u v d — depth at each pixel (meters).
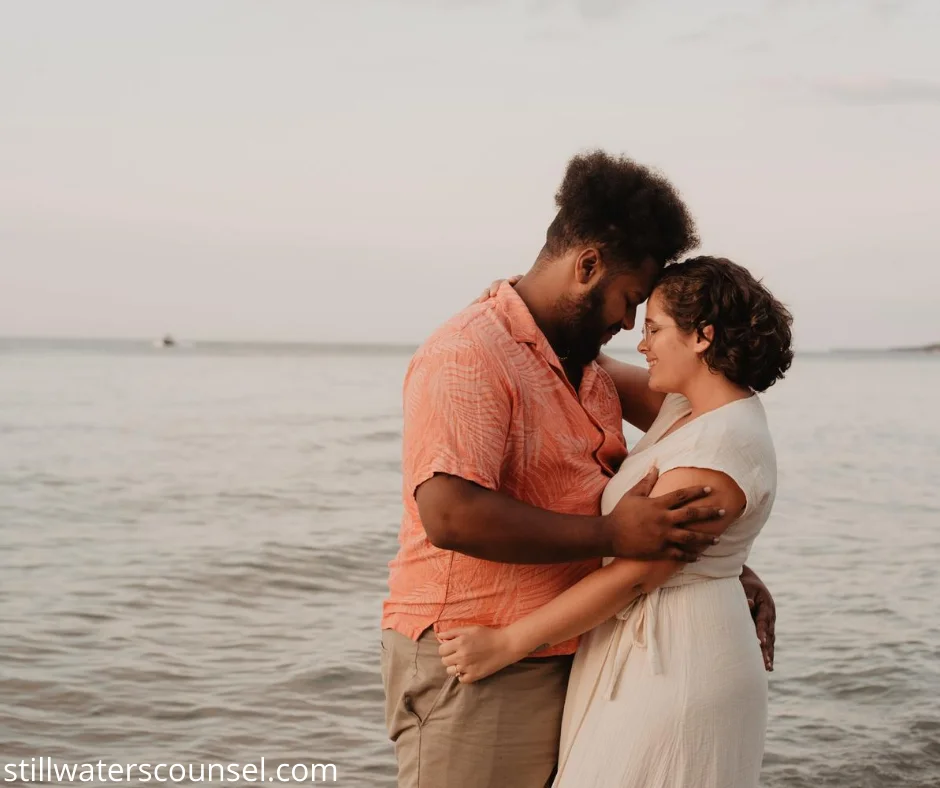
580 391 2.54
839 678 5.86
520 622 2.37
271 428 22.41
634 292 2.45
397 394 37.72
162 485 13.45
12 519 10.77
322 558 8.83
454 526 2.22
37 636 6.37
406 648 2.51
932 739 5.01
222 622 6.85
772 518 11.68
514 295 2.44
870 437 22.88
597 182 2.38
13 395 33.41
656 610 2.36
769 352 2.38
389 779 4.53
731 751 2.35
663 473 2.34
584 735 2.40
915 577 8.45
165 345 185.25
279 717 5.18
